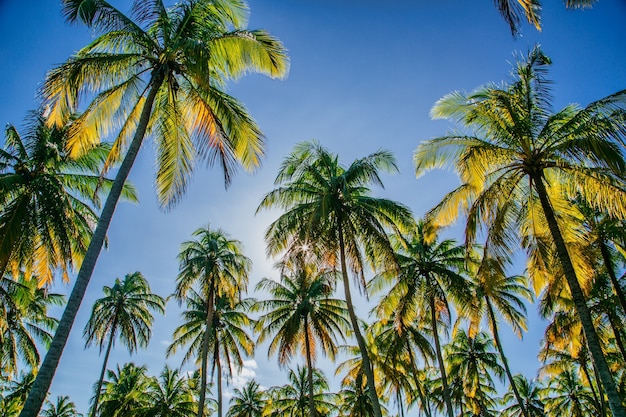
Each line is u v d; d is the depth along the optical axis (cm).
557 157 1392
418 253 2505
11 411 3584
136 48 1235
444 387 2259
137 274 3356
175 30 1223
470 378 3538
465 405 4141
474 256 2503
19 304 2430
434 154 1566
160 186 1216
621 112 1223
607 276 2272
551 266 1612
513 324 2770
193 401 4028
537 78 1459
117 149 1249
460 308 2539
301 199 2038
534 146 1393
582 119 1312
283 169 2005
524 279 2856
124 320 3117
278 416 4125
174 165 1237
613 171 1216
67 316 888
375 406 1655
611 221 1844
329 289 2806
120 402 3906
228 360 3159
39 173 1728
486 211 1449
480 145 1402
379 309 2500
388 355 3072
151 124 1316
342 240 1909
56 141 1752
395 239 2500
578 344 2456
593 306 2316
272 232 2047
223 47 1263
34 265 1756
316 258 1950
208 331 2720
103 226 998
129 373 4412
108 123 1259
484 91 1505
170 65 1183
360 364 3484
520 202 1581
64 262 1756
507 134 1412
